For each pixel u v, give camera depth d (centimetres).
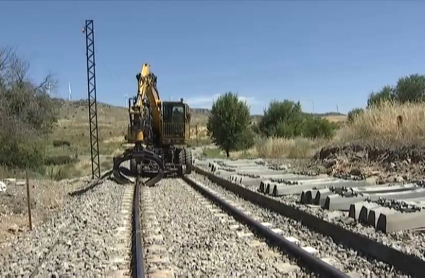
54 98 4116
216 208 1334
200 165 2939
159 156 2286
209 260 780
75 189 2006
